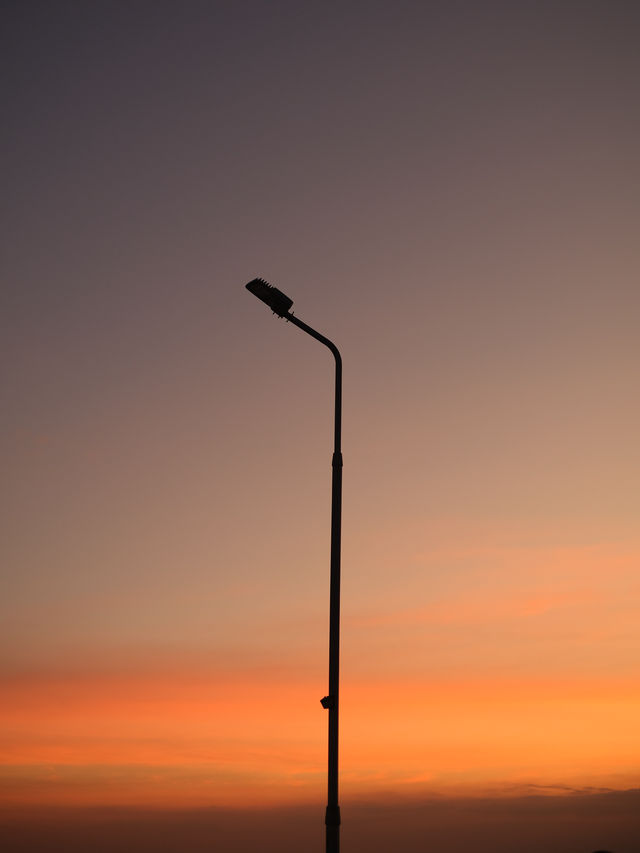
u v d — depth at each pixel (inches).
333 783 486.9
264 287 553.3
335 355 557.0
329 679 504.7
